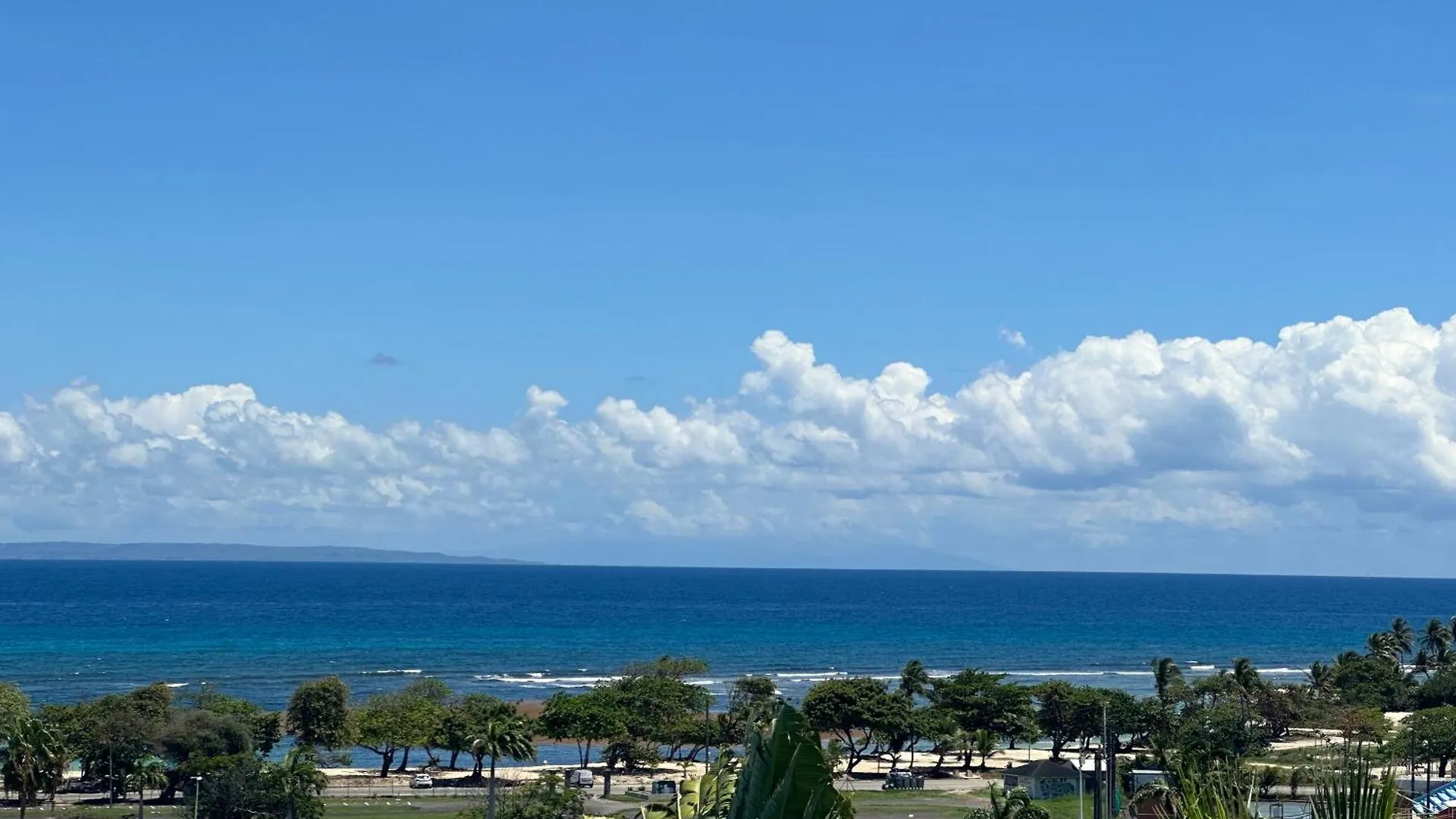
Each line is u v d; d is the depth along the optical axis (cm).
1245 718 12131
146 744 10119
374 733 11762
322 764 11769
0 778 8262
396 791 10600
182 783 9900
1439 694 16325
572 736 12050
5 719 8431
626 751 12331
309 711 11912
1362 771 1381
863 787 11462
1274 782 5475
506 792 9562
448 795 10350
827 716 12419
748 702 11950
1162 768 9381
